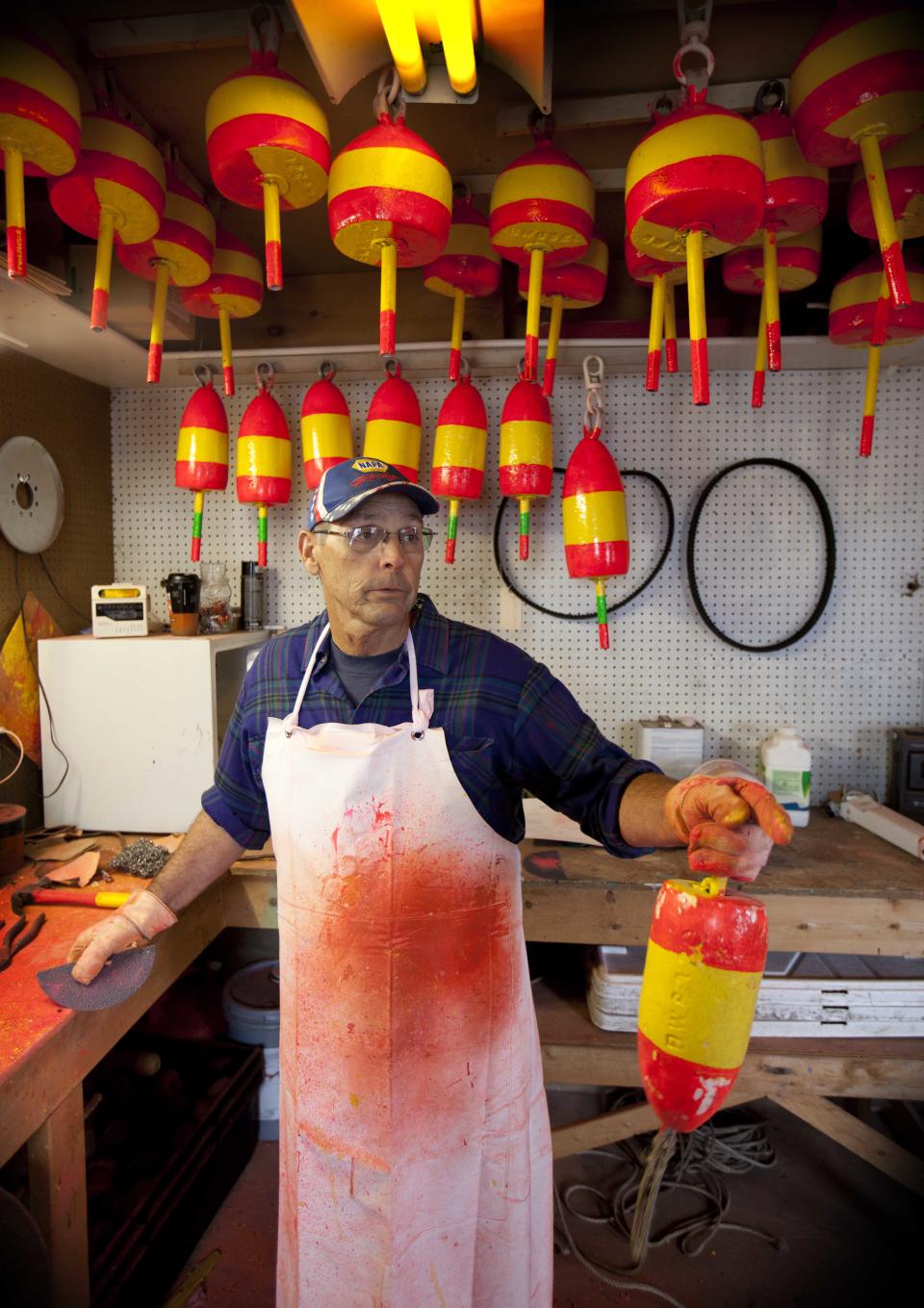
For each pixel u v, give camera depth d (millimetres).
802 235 1453
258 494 1892
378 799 1018
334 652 1111
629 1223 1733
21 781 1829
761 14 1204
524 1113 1126
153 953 1183
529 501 1895
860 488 2014
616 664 2111
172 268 1394
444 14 950
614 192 1687
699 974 807
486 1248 1136
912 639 2027
